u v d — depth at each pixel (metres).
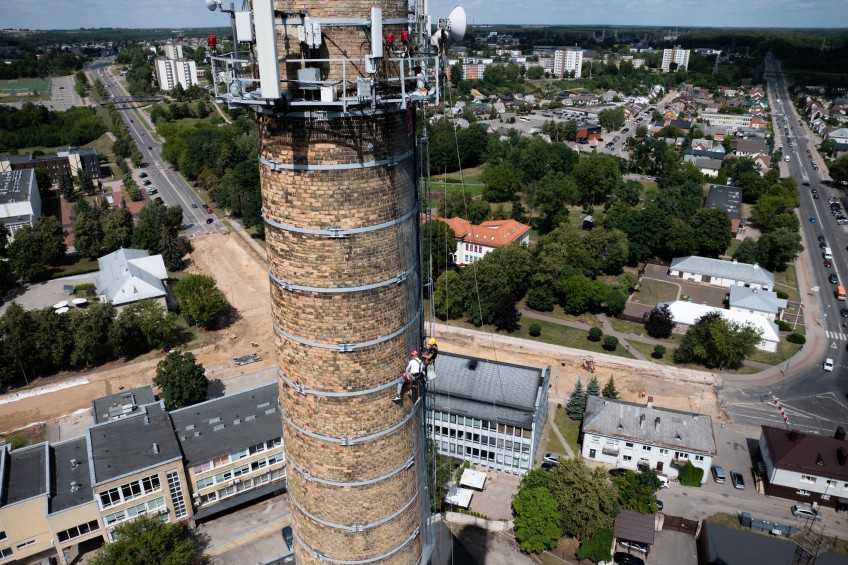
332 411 22.48
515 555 59.25
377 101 18.33
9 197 149.75
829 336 105.88
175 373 77.50
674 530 62.62
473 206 154.38
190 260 137.00
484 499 67.69
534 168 190.50
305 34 17.84
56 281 126.38
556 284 114.06
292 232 20.33
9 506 53.06
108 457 59.69
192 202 178.25
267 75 16.78
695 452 68.94
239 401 70.62
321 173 19.30
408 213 21.69
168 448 61.28
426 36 20.91
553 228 153.75
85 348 91.69
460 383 73.62
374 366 22.05
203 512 62.66
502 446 70.94
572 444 77.06
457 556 58.28
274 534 61.38
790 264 138.50
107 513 57.03
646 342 103.56
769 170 194.62
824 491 65.94
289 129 19.02
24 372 90.00
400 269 21.80
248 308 115.00
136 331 97.12
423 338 25.22
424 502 27.61
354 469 23.41
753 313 108.25
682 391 88.94
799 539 54.31
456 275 111.19
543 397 75.50
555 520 58.81
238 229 154.62
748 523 62.88
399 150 20.48
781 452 68.75
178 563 51.50
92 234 136.62
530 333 105.19
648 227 136.38
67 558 56.88
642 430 71.75
